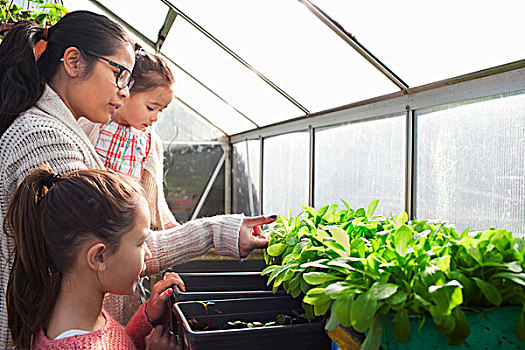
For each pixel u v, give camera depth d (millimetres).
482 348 565
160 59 1556
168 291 1033
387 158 2070
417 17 1472
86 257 785
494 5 1221
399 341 559
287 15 1983
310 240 840
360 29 1730
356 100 2318
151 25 3312
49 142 947
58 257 785
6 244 941
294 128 3234
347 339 686
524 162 1329
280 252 942
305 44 2129
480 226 1507
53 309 807
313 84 2480
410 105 1878
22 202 787
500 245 630
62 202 780
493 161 1442
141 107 1499
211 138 4973
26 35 983
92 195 788
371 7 1572
